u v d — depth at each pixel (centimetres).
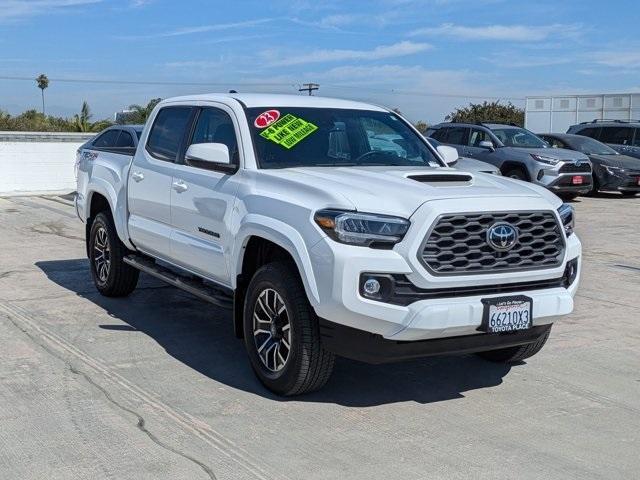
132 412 502
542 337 580
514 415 513
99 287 827
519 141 1908
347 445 457
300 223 494
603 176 1986
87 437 460
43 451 440
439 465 432
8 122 4256
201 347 652
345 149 622
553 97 3628
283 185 531
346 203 478
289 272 511
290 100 647
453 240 473
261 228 522
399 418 502
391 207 477
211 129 638
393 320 462
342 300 464
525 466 434
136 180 718
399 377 587
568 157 1812
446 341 483
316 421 493
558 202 539
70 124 3975
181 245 638
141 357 622
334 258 467
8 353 626
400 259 464
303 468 424
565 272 530
